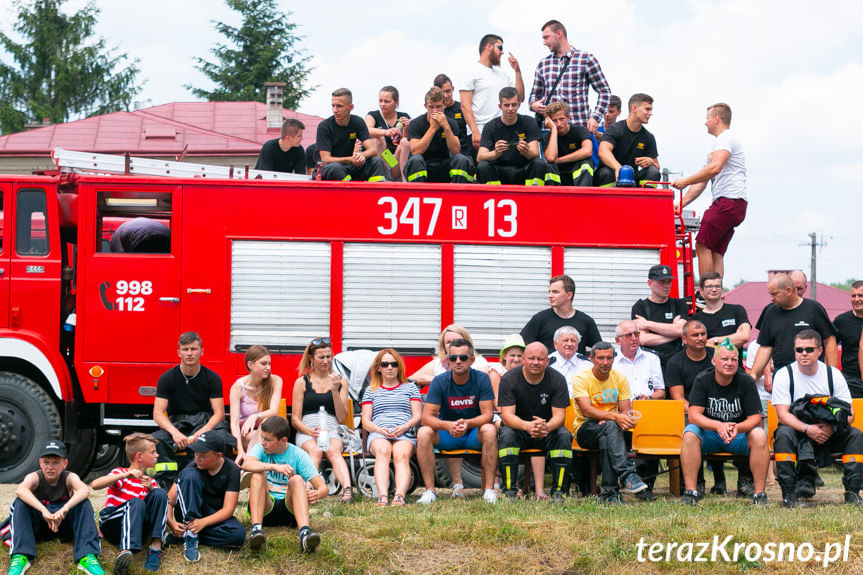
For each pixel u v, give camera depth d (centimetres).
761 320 998
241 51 4534
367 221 987
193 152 2444
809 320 969
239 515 793
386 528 747
